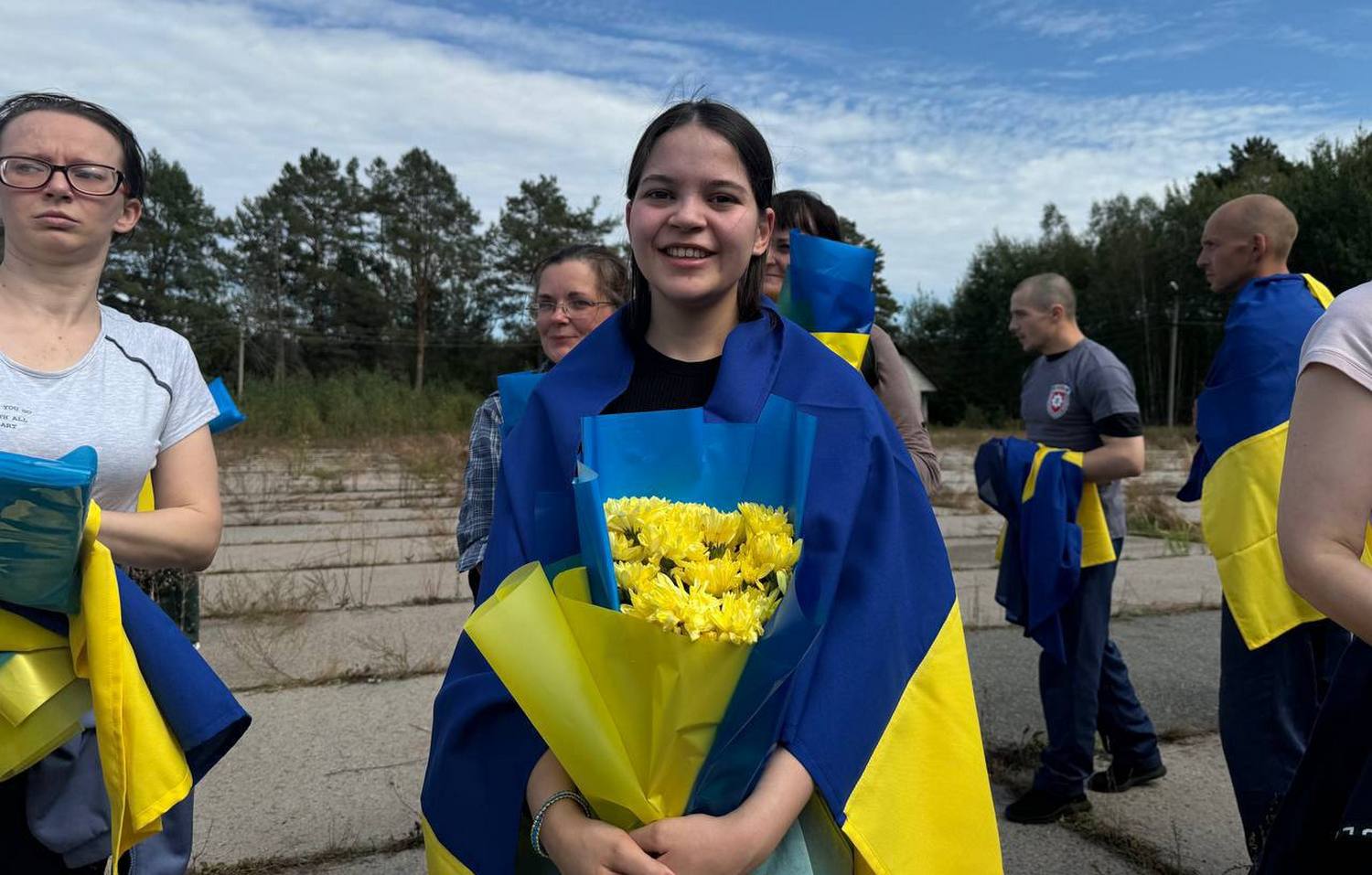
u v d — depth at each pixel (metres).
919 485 1.73
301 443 20.86
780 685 1.39
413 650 5.31
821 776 1.42
